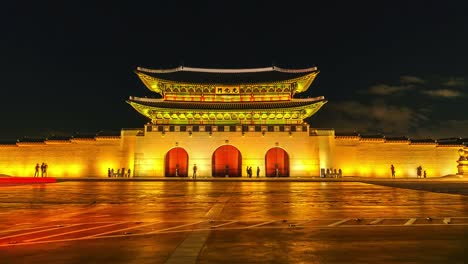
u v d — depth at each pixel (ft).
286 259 30.48
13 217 56.44
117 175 223.71
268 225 47.91
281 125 230.48
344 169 228.63
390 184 158.30
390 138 237.66
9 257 31.30
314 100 239.91
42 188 130.82
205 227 46.52
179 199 87.56
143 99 239.91
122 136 231.71
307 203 77.36
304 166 226.79
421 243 36.11
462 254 31.63
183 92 255.70
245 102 248.11
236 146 228.22
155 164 227.20
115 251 33.45
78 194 102.99
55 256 31.63
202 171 226.38
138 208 68.54
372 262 29.37
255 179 195.83
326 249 33.83
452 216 55.72
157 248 34.63
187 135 229.45
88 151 230.27
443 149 229.66
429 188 129.70
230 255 31.81
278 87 255.29
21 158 229.66
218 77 268.82
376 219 52.90
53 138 239.09
